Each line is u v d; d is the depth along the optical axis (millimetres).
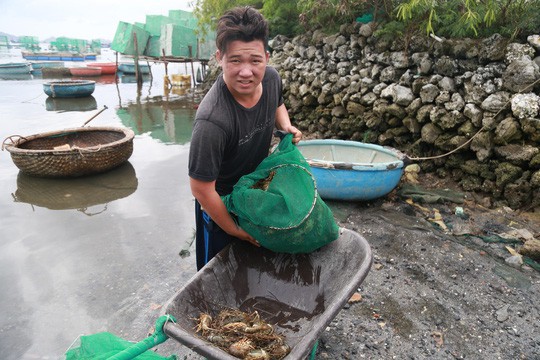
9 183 6105
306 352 1584
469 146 4980
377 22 6332
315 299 2139
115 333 2992
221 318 1968
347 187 4660
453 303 3205
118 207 5180
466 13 4891
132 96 14953
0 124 10070
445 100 5164
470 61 5117
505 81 4691
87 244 4250
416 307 3166
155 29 18156
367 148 5348
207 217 2305
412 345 2807
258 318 2008
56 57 37219
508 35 5000
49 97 14664
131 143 6738
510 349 2762
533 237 3990
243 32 1669
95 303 3318
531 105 4406
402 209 4738
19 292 3467
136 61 17672
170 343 2877
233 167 2117
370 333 2912
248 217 2021
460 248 3938
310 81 7531
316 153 5586
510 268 3625
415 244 4016
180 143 8266
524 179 4523
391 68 5977
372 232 4258
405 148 5836
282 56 8719
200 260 2562
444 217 4512
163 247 4148
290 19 9258
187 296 1945
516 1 5027
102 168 6328
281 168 2043
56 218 4887
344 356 2709
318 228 2082
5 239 4383
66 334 2988
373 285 3424
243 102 1910
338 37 7016
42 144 7059
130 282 3584
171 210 5055
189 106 12711
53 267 3838
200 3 11469
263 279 2279
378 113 6059
